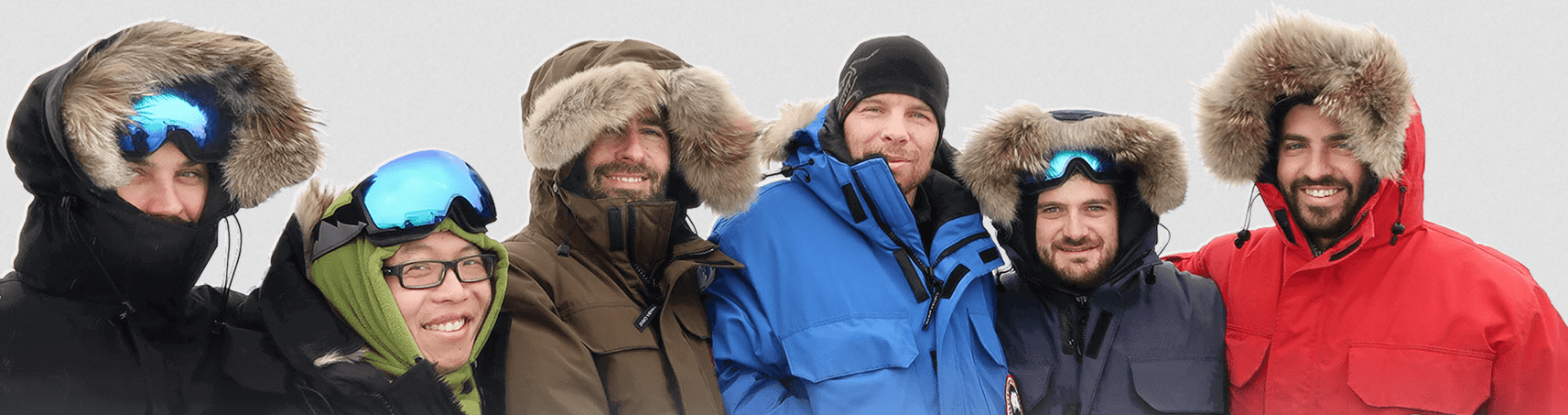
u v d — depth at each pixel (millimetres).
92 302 1934
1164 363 2756
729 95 2672
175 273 1954
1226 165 2787
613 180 2562
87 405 1877
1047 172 2697
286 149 2064
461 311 2125
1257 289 2818
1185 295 2881
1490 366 2521
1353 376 2596
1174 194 2738
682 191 2838
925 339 2740
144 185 1891
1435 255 2643
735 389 2641
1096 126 2672
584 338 2459
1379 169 2492
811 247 2742
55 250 1896
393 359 2090
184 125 1882
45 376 1870
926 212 2930
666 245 2643
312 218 2107
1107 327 2785
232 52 1977
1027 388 2771
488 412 2309
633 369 2455
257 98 2018
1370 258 2689
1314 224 2637
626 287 2598
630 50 2674
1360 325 2633
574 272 2551
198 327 2062
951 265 2758
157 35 1906
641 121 2570
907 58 2758
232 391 2029
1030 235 2781
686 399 2484
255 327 2107
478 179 2219
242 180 2004
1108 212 2715
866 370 2617
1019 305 2906
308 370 2027
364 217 2051
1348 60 2480
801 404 2629
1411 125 2631
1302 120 2613
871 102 2762
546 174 2586
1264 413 2725
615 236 2543
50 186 1882
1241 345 2785
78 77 1796
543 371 2350
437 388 2066
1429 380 2529
